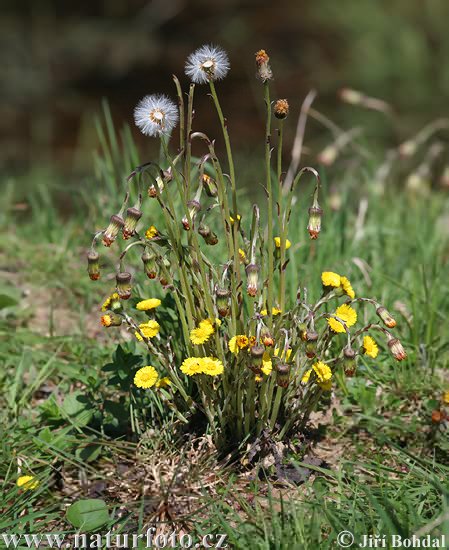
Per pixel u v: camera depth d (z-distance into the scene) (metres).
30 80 13.90
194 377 3.39
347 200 5.54
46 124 12.88
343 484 3.31
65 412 3.64
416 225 5.42
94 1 15.80
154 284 4.31
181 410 3.57
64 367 4.02
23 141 12.37
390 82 11.64
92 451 3.50
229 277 3.44
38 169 11.11
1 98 13.50
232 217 3.37
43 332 4.47
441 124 5.86
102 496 3.36
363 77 11.83
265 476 3.39
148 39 15.11
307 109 5.33
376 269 4.71
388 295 4.48
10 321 4.53
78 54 14.67
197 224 3.66
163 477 3.35
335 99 11.73
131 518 3.24
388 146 9.98
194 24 15.37
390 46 12.22
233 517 3.21
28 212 6.55
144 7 15.75
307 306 3.28
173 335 3.62
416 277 4.70
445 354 4.11
